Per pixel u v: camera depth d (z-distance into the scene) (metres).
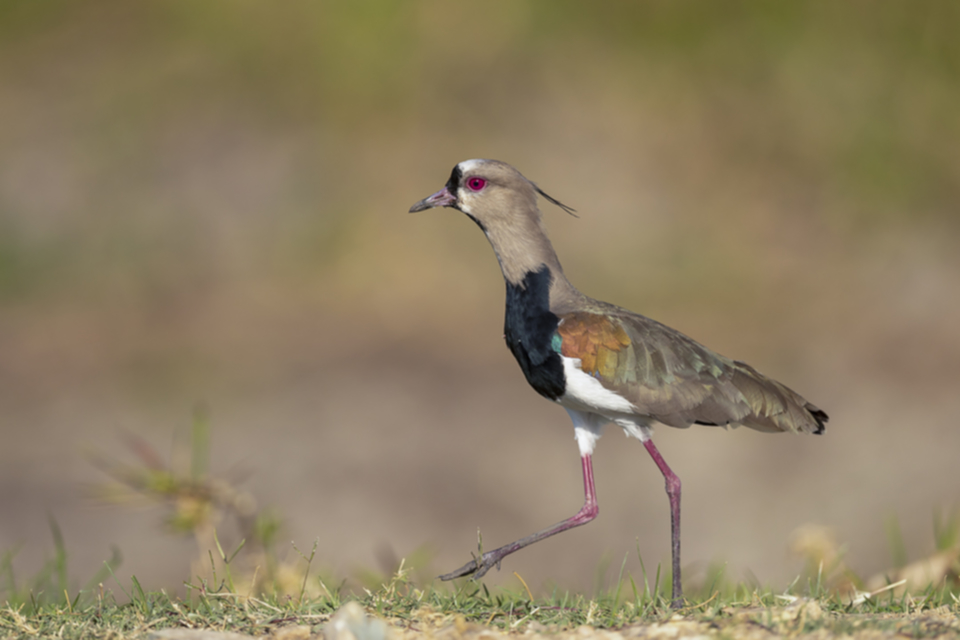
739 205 20.80
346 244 19.62
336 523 13.30
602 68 23.05
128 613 6.02
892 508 13.45
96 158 21.08
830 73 22.83
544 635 5.49
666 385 6.95
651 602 6.30
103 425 14.83
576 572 13.05
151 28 23.56
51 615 6.05
